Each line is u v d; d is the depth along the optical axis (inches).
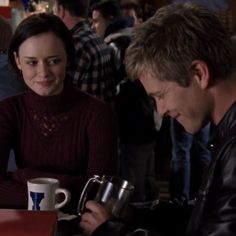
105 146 66.5
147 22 42.8
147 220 53.3
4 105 67.9
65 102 66.2
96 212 50.0
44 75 63.4
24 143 67.9
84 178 65.1
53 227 38.1
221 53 40.3
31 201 54.8
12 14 145.6
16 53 65.2
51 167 67.4
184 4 43.3
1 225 38.2
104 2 153.4
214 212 37.9
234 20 212.8
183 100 41.2
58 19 64.2
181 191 140.5
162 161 168.1
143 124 133.1
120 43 123.8
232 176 37.6
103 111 67.4
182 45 40.0
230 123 40.0
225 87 41.0
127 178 138.3
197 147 141.3
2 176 67.0
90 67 113.7
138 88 129.8
